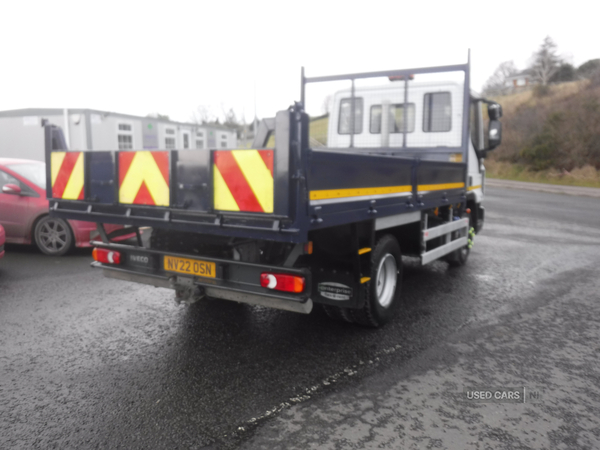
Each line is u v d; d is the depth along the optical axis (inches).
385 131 257.3
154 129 612.4
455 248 244.5
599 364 147.4
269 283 134.4
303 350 154.5
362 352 153.5
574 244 376.2
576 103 1464.1
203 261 147.2
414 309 200.4
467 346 160.2
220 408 117.5
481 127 280.1
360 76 258.2
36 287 222.1
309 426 110.1
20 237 292.8
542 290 233.9
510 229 460.8
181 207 132.5
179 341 160.7
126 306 197.2
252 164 119.6
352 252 150.7
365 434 107.3
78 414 114.1
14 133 559.2
